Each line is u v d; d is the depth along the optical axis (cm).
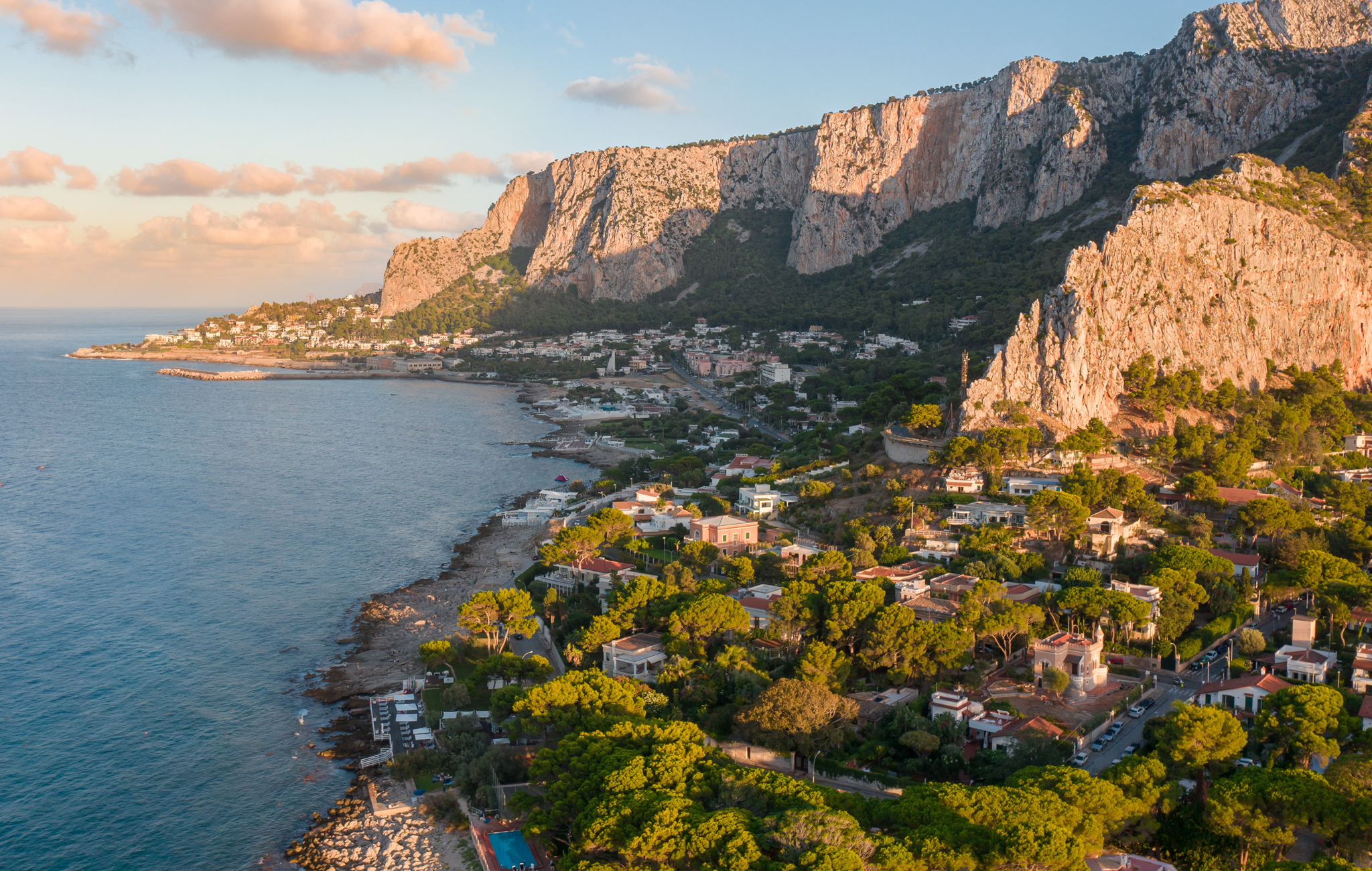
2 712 14612
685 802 8956
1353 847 8419
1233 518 19238
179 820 11862
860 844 8125
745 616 14788
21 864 11044
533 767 10494
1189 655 13875
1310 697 10481
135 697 15150
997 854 8044
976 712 11956
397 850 11094
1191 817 9338
